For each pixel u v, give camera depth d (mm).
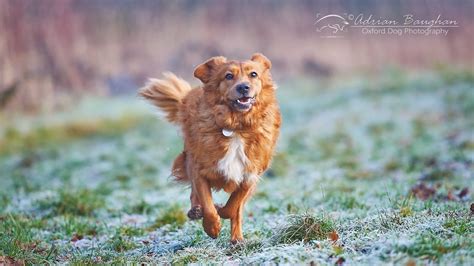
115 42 33156
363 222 7637
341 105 24656
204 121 7508
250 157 7531
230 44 34438
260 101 7555
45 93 27453
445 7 32906
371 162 14875
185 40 34281
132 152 17875
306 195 11016
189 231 8602
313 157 16078
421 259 5789
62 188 12250
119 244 8094
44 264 7180
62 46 29844
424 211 8031
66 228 9133
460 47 33375
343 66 34219
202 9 35812
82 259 7254
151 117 24844
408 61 33875
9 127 22781
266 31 35094
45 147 20125
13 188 13164
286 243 7031
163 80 8672
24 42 28438
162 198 11523
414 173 12883
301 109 25250
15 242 7785
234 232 7723
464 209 8039
